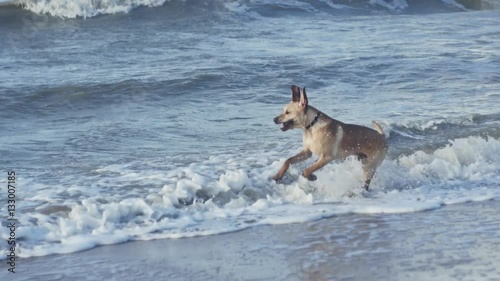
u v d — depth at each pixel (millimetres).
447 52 20234
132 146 12484
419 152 11523
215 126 13891
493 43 21547
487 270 6855
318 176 10438
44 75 18016
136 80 17234
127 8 25984
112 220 8773
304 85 17234
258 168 10828
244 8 26391
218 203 9594
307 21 25578
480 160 11562
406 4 29438
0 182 10273
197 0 26672
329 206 9516
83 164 11305
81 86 16812
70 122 14602
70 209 9125
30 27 24578
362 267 7066
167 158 11586
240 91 16891
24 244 8055
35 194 9711
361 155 10148
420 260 7199
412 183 10602
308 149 10141
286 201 9734
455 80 17453
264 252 7680
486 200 9758
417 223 8648
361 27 24469
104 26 24609
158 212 9039
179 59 19609
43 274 7168
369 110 14594
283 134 13164
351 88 16938
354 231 8383
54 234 8312
